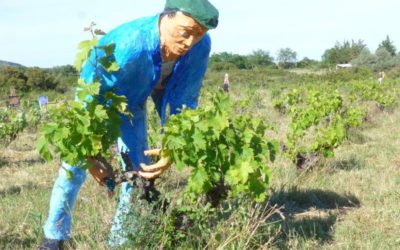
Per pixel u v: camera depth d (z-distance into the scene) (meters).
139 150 4.16
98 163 3.68
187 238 3.96
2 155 9.69
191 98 4.29
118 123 3.68
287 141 7.37
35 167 8.39
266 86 35.66
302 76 44.31
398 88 24.17
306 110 9.42
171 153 3.68
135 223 3.81
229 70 51.09
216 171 3.75
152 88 3.99
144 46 3.69
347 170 7.70
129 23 3.76
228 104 3.73
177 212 3.95
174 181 6.56
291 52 78.06
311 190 6.34
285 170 6.94
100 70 3.65
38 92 34.34
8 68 35.88
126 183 4.14
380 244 4.70
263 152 3.86
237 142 3.78
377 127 12.65
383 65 59.47
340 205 6.01
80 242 4.28
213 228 4.14
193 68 4.13
